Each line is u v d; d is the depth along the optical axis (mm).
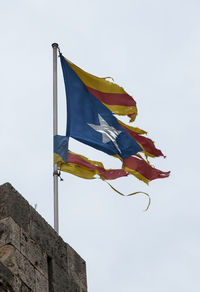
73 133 22656
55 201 19297
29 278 13945
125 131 23406
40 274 14375
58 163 21219
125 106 23828
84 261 16297
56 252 15281
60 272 15055
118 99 23875
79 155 21656
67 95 23406
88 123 23109
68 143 21531
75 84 23625
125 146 23172
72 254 15906
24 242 14320
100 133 23047
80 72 23766
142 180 23031
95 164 21859
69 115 23000
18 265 13766
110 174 22234
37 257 14523
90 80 23812
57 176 20344
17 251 13953
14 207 14516
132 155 23141
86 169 21594
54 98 22188
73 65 23766
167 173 23312
